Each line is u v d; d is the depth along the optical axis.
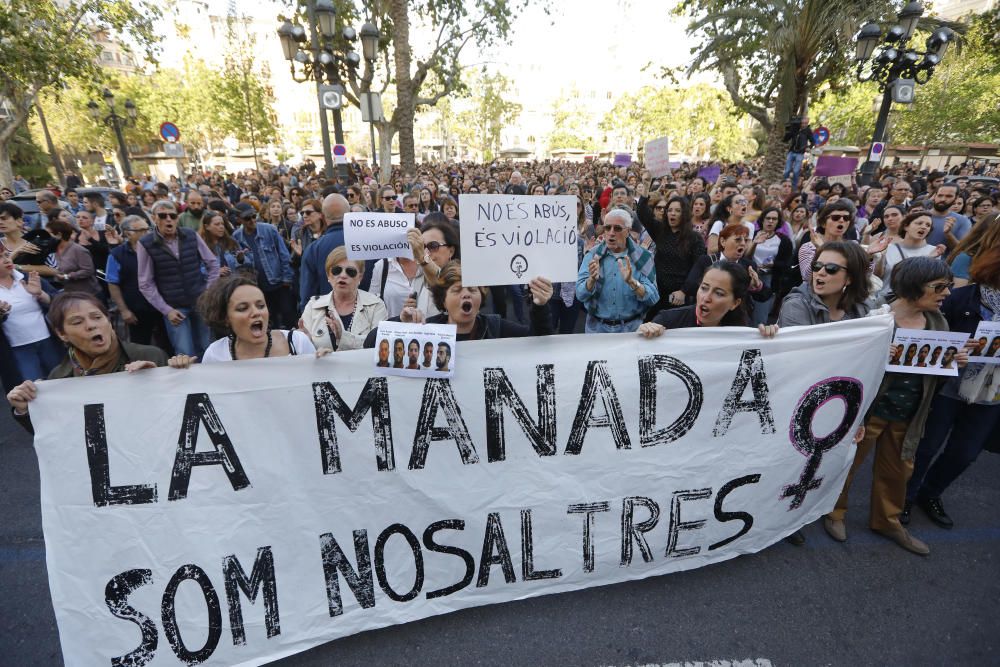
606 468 2.36
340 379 2.10
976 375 2.59
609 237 3.24
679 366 2.38
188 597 2.00
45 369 3.85
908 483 3.01
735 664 2.14
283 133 55.94
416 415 2.18
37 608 2.44
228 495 2.03
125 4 18.45
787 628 2.31
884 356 2.50
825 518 2.95
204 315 2.24
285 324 5.77
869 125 36.50
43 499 1.90
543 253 2.20
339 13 20.00
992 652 2.22
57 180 30.97
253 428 2.05
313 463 2.11
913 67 10.10
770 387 2.46
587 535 2.37
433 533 2.23
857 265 2.48
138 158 30.77
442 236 3.16
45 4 16.66
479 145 79.31
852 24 12.59
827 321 2.66
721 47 16.64
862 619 2.37
